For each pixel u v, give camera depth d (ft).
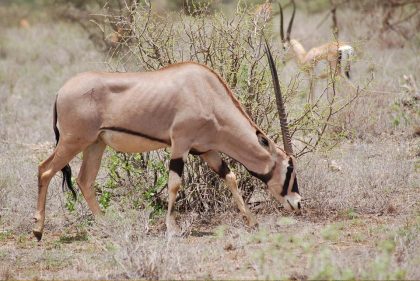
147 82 47.26
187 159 52.03
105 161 56.75
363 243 43.80
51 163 48.37
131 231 45.78
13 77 101.09
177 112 46.83
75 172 63.16
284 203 47.91
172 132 46.98
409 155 61.93
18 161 65.05
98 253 45.01
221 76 51.13
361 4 110.22
